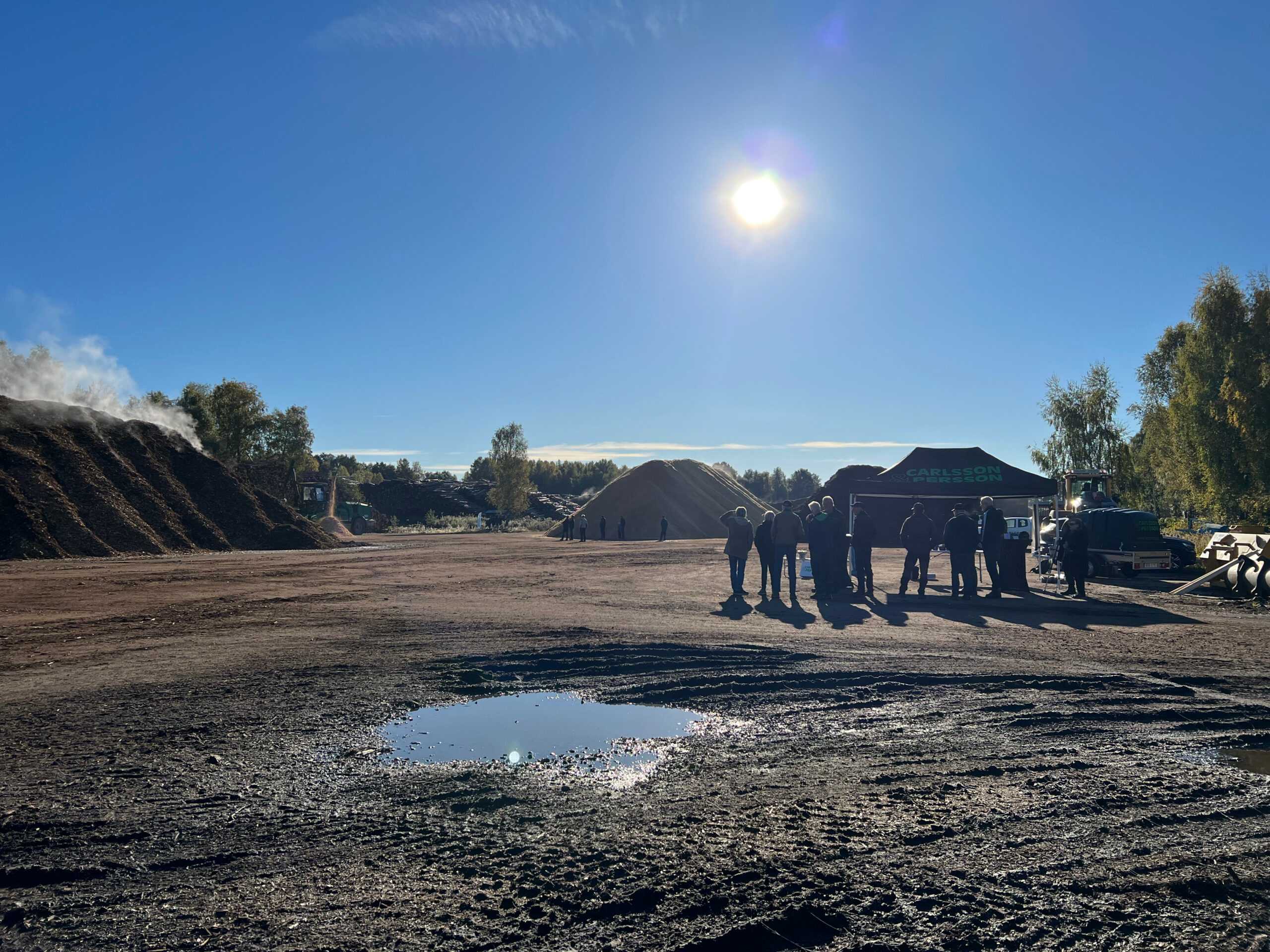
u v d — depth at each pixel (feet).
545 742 18.93
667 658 29.01
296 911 10.62
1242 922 10.05
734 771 16.61
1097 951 9.39
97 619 40.96
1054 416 143.95
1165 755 17.58
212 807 14.71
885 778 16.03
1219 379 107.24
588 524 158.20
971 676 25.70
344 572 72.90
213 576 68.95
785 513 48.29
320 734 19.67
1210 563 53.98
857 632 35.47
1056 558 59.36
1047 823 13.47
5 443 105.29
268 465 214.07
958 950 9.47
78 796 15.29
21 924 10.37
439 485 321.32
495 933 9.96
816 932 9.93
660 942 9.71
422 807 14.62
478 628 36.65
